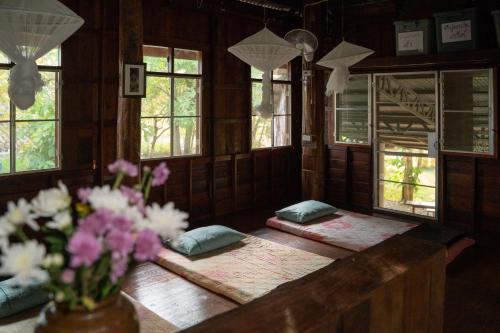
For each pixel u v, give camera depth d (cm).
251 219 624
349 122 662
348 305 162
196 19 597
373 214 645
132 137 435
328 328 152
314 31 610
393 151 627
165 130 581
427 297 214
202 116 613
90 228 113
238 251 402
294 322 148
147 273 361
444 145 572
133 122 434
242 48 427
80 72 492
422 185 612
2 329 260
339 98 668
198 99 612
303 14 619
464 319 340
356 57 494
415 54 574
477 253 485
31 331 259
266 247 414
